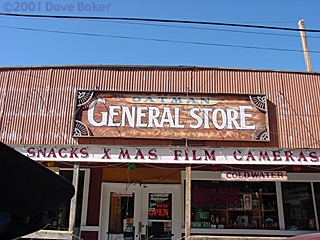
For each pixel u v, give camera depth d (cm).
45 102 1030
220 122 977
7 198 191
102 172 1047
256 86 1049
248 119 982
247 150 820
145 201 1038
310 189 1026
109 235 1002
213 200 1031
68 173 1030
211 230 995
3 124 1009
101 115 981
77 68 1062
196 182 1048
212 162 809
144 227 1016
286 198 1026
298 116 1017
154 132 969
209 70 1062
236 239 757
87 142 977
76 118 980
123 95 998
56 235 762
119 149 819
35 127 1005
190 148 816
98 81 1048
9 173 184
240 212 1021
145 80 1049
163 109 987
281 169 999
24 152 817
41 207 215
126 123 975
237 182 1050
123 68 1061
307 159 816
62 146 820
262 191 1040
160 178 1048
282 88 1048
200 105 992
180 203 1027
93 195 1019
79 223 992
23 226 212
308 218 1002
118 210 1029
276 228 1000
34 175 195
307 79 1064
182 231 1004
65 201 232
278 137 992
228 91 1041
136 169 1058
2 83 1052
